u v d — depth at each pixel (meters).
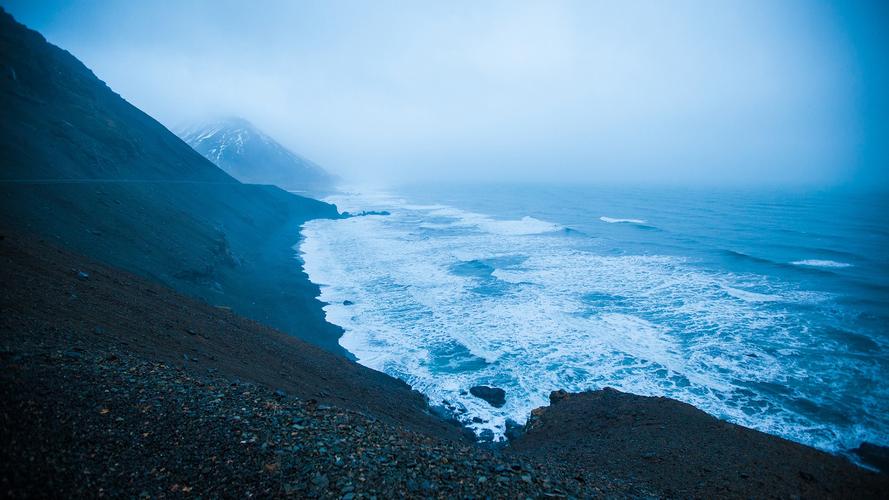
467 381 23.34
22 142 39.25
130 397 6.82
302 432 6.82
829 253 58.69
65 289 12.49
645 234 75.31
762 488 8.98
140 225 35.25
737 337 29.41
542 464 8.60
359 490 5.50
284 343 18.41
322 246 63.47
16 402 5.70
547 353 26.75
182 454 5.71
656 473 9.76
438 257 55.59
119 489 4.86
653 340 28.88
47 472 4.76
